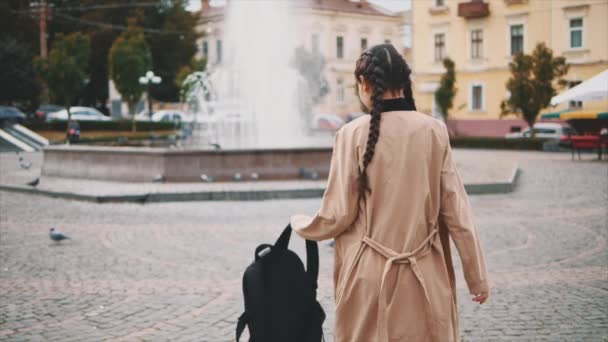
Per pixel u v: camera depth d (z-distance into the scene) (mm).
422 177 2342
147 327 4730
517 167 18516
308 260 2592
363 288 2354
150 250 7656
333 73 61188
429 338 2316
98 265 6883
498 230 8945
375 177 2350
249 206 11430
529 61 31000
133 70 38531
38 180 13883
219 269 6629
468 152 30250
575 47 37344
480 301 2387
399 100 2430
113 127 38312
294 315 2539
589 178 16281
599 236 8422
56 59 34969
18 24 49250
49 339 4469
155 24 60344
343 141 2447
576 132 29344
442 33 44219
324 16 60719
